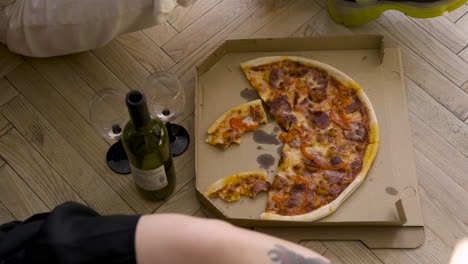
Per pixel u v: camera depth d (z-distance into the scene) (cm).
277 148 151
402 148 151
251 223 136
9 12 140
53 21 141
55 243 62
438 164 153
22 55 170
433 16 166
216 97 159
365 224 137
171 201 148
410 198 144
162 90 153
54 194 149
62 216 67
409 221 141
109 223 61
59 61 170
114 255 58
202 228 55
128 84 167
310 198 140
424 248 140
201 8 180
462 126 159
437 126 159
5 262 68
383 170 147
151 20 149
